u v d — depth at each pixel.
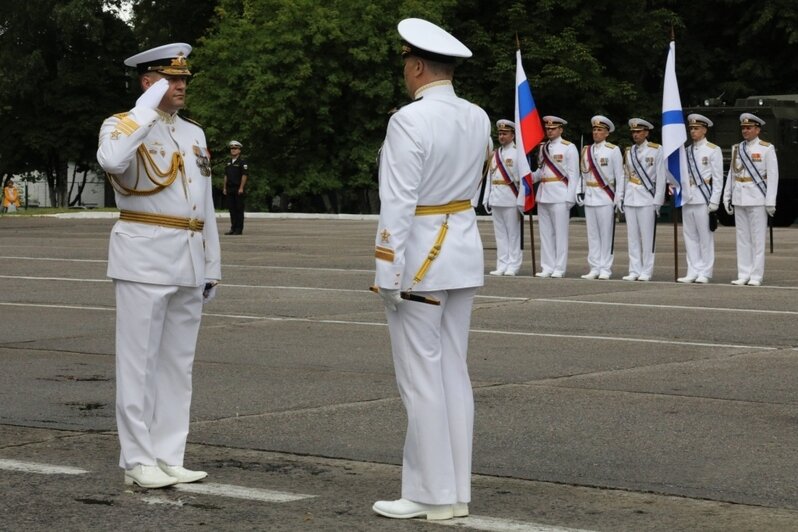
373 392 19.69
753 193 37.12
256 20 94.50
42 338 25.47
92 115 117.81
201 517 12.82
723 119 74.12
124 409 13.99
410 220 12.63
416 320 12.80
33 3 112.94
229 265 43.06
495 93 96.75
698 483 14.38
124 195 14.15
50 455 15.51
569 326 27.61
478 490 14.06
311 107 93.31
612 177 39.28
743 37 101.94
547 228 40.25
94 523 12.55
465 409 13.07
